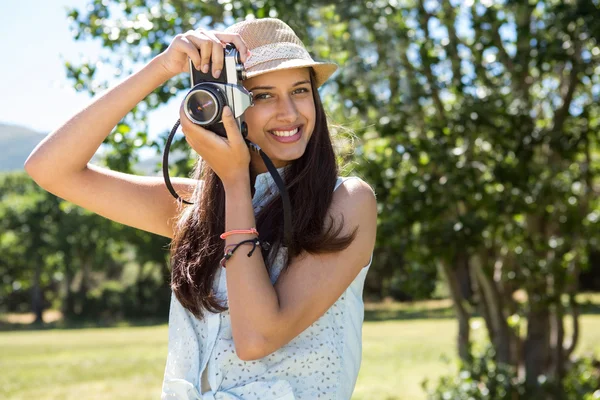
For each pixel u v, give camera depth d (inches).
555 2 275.9
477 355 318.3
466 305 337.7
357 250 75.9
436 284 324.5
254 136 78.2
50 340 1169.4
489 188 284.4
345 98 272.7
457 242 260.7
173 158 235.5
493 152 278.2
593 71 275.4
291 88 77.9
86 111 81.5
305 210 75.4
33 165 81.7
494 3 280.2
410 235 267.6
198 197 81.0
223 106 71.7
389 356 722.2
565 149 274.2
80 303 1688.0
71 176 82.4
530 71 288.4
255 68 77.0
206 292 76.3
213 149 72.3
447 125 270.4
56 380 640.4
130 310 1674.5
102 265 1711.4
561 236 303.0
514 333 309.9
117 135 213.3
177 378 77.5
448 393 304.7
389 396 487.8
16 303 1882.4
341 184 78.8
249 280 70.0
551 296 285.3
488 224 262.2
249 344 69.2
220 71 72.9
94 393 563.8
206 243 77.9
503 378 296.8
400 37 269.9
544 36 274.4
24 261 1692.9
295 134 78.0
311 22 248.1
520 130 266.7
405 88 282.4
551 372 313.0
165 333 1253.1
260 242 76.0
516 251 283.6
